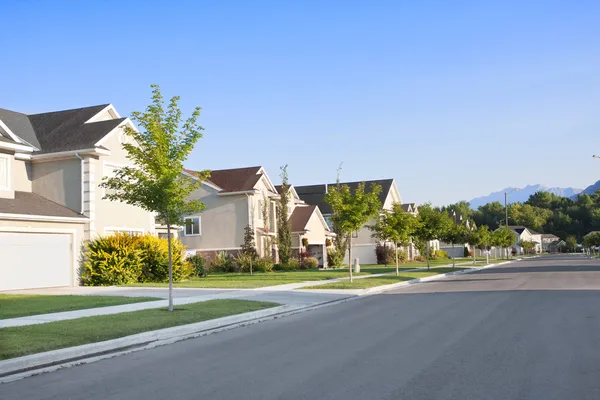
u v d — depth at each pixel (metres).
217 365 9.50
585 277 30.56
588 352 9.58
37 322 14.02
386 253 58.06
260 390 7.58
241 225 42.22
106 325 13.39
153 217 31.48
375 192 31.22
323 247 51.34
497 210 160.88
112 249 27.38
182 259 30.69
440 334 11.95
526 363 8.81
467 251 92.88
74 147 27.48
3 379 8.80
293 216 49.41
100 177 28.06
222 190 42.50
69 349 10.64
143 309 16.86
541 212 159.12
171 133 17.22
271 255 45.09
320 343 11.40
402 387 7.50
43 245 25.44
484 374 8.13
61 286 26.08
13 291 23.66
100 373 9.18
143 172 17.84
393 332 12.48
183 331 13.51
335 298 21.41
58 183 27.92
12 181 25.84
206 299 20.03
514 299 19.16
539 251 138.38
